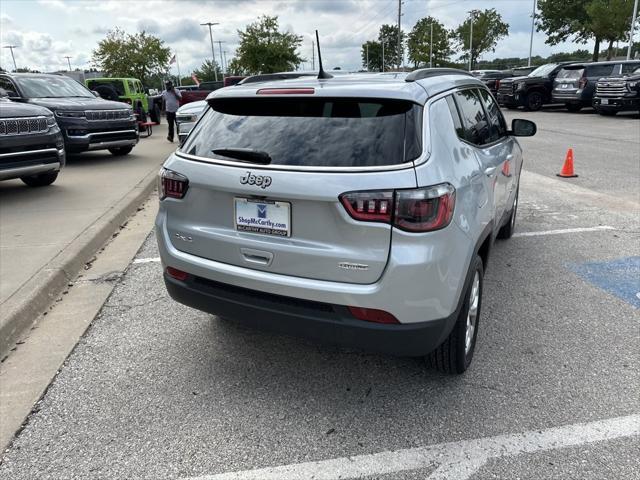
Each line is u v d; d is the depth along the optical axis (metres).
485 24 66.00
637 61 20.81
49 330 3.84
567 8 42.31
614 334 3.66
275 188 2.57
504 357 3.39
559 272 4.80
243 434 2.71
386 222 2.43
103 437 2.69
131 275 4.90
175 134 18.52
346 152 2.55
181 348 3.56
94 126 11.09
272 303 2.75
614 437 2.62
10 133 7.19
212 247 2.90
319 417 2.83
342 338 2.63
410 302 2.50
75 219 6.46
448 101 3.09
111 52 37.16
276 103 2.89
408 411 2.87
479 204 3.00
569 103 21.81
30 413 2.88
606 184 8.52
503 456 2.51
